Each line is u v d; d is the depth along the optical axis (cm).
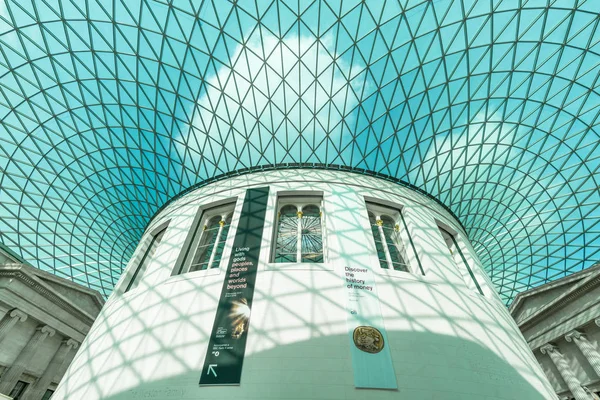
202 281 1188
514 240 2570
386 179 1834
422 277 1221
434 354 969
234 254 1259
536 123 1780
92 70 1658
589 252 2539
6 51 1578
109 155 2077
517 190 2148
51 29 1505
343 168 1798
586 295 1903
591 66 1512
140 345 1034
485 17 1378
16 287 1942
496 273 2980
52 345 2188
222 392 859
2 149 2002
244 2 1376
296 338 958
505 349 1100
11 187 2195
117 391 927
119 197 2361
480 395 912
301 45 1489
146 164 2038
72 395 1013
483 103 1677
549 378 2192
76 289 2466
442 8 1359
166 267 1344
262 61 1548
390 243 1513
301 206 1581
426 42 1459
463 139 1811
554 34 1418
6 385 1778
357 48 1486
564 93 1634
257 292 1099
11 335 1892
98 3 1404
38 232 2519
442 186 1944
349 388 852
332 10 1383
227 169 1875
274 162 1822
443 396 876
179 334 1025
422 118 1706
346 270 1163
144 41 1520
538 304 2350
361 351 931
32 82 1714
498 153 1911
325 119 1694
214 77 1608
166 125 1817
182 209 1739
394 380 880
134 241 2788
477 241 2516
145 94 1716
